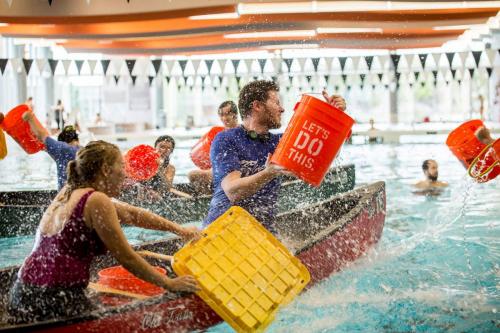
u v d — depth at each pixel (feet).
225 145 12.40
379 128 73.61
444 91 118.11
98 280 12.86
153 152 18.99
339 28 43.27
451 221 20.53
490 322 11.39
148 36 45.21
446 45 58.80
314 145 10.46
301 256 12.41
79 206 9.64
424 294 12.95
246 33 46.09
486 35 55.21
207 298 10.28
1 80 67.82
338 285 13.58
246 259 10.85
